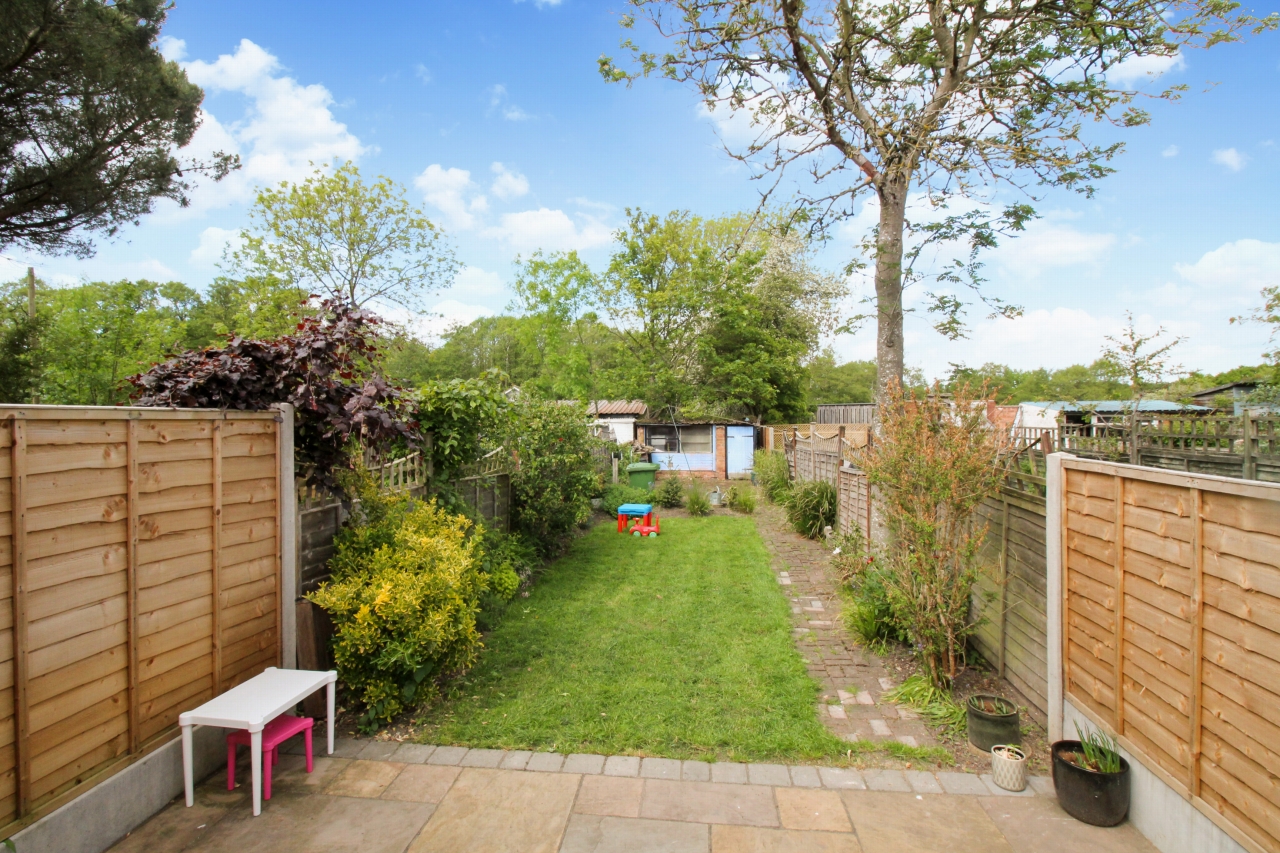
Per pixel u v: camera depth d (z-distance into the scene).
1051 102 5.69
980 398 4.45
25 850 2.31
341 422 4.23
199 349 4.18
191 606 3.21
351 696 4.12
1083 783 2.91
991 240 5.93
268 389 4.08
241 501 3.58
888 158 6.07
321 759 3.50
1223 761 2.33
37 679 2.38
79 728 2.57
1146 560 2.81
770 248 27.70
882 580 4.86
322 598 3.95
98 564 2.66
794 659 5.03
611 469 16.25
